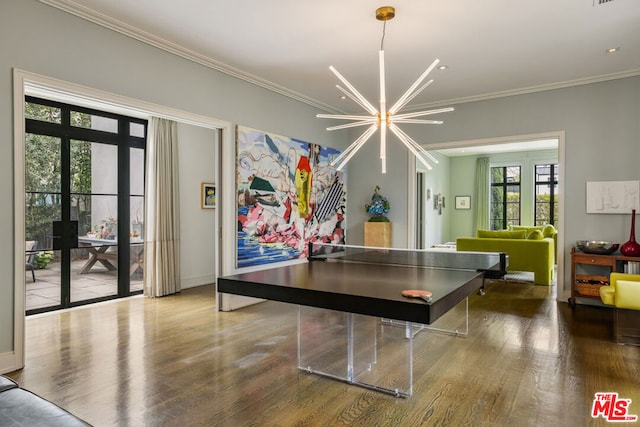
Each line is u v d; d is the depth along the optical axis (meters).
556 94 5.04
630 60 4.25
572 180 4.96
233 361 3.03
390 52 4.05
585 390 2.55
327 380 2.71
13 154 2.85
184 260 5.91
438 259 3.34
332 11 3.24
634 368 2.90
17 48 2.87
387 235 6.14
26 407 1.42
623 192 4.65
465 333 3.72
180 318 4.24
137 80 3.66
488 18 3.33
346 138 6.73
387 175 6.35
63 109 4.64
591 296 4.60
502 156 10.65
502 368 2.90
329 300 2.14
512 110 5.33
